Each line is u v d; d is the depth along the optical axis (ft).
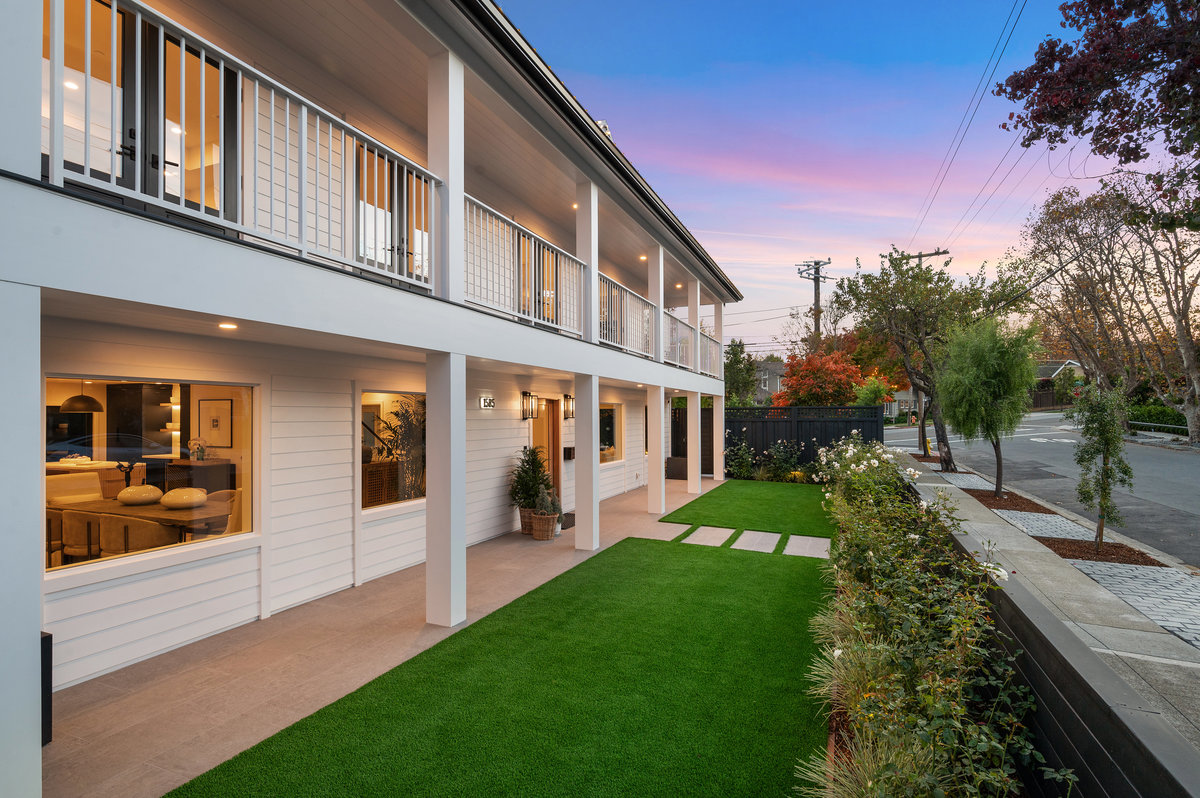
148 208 13.82
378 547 21.21
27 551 7.32
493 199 28.35
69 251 7.87
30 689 7.29
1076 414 22.33
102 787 9.05
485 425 27.58
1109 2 11.37
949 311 46.75
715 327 53.47
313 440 18.58
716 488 45.68
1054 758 7.86
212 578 15.46
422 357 20.88
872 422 51.37
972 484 38.60
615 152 25.23
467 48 16.72
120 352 13.29
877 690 9.10
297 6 15.83
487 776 9.44
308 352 18.40
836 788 8.32
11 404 7.22
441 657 14.19
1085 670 7.18
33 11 7.65
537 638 15.44
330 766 9.67
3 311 7.16
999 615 10.73
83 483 13.03
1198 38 10.07
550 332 22.06
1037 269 66.59
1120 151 11.89
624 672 13.39
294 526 17.88
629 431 46.65
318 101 18.94
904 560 13.39
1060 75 11.69
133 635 13.66
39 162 7.64
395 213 15.15
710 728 10.96
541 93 19.43
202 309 9.77
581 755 10.05
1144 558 20.10
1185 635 13.20
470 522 26.40
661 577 21.33
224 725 10.99
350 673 13.28
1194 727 9.16
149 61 14.01
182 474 15.03
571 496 36.04
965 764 7.54
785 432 53.93
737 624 16.53
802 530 29.81
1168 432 72.43
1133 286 67.87
